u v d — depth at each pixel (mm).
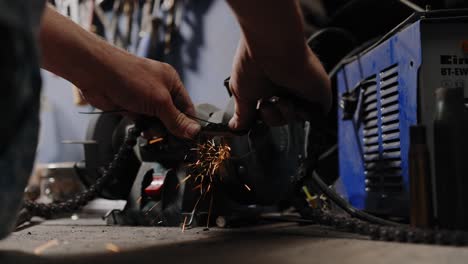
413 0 992
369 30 1220
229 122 751
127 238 641
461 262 424
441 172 560
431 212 563
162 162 875
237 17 510
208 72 1463
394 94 785
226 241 590
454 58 686
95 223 950
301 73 577
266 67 572
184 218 806
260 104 682
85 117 1851
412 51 709
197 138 776
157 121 839
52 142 1956
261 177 787
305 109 670
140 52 1529
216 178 824
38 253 499
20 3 341
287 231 708
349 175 982
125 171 985
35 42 364
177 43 1545
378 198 841
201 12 1501
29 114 373
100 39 782
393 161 786
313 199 925
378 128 843
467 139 553
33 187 1395
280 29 501
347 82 995
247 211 872
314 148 754
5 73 331
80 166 1025
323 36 1163
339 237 620
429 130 676
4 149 361
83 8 1773
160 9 1608
